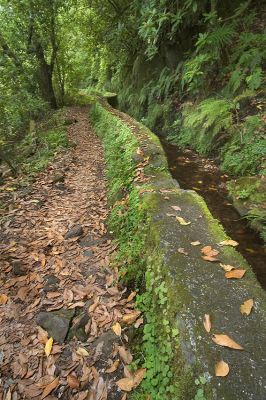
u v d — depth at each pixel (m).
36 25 11.76
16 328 2.64
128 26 10.69
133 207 3.56
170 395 1.81
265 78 5.37
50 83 14.05
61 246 3.68
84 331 2.57
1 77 9.41
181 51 8.62
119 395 2.09
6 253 3.54
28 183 5.50
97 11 11.77
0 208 4.59
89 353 2.38
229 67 6.13
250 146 4.79
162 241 2.70
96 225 4.11
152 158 4.75
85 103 16.19
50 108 13.62
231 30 5.94
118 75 15.87
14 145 8.75
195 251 2.59
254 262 3.03
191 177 5.07
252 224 3.54
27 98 9.49
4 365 2.34
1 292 3.02
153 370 2.04
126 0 10.43
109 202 4.57
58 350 2.42
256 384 1.62
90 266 3.32
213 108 5.50
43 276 3.21
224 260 2.50
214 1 6.64
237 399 1.56
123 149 5.70
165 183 3.95
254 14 6.14
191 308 2.05
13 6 10.31
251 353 1.77
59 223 4.19
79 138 8.91
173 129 8.06
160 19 7.20
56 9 11.86
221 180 4.81
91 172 6.10
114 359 2.33
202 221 3.04
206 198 4.33
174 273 2.34
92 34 13.61
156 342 2.18
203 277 2.30
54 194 5.07
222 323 1.95
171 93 8.87
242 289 2.21
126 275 2.98
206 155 5.93
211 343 1.83
